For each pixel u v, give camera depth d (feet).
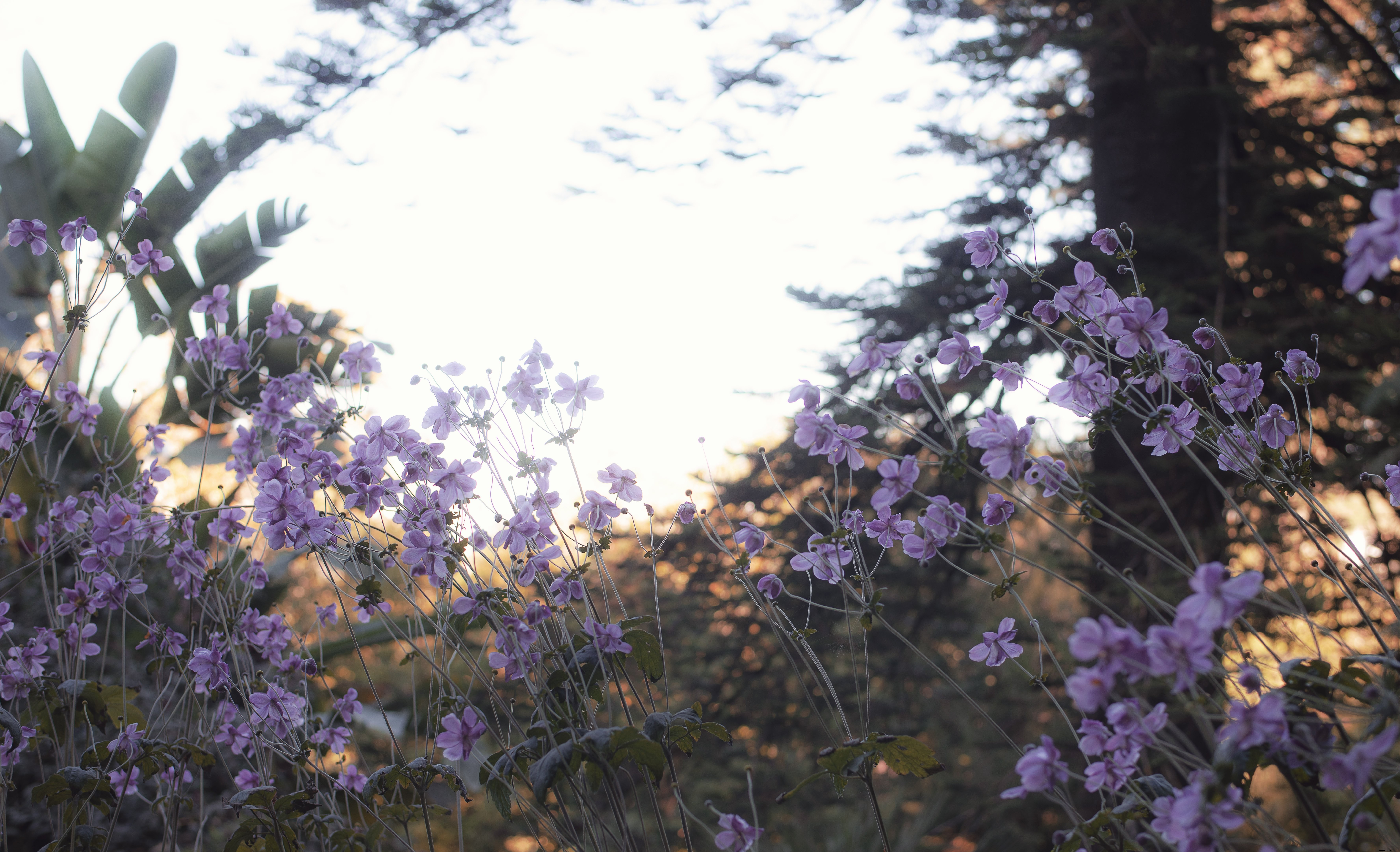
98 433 11.00
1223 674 3.17
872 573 4.78
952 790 24.70
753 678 18.79
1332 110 21.81
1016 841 22.76
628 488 5.19
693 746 4.91
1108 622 2.86
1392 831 3.74
